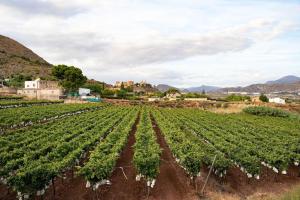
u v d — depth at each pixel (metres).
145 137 28.44
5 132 35.28
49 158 20.02
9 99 78.56
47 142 24.86
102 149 22.56
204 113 64.81
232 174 22.27
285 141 30.89
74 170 20.78
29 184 15.40
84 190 18.05
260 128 43.72
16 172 16.59
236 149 24.33
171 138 28.22
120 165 22.97
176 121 46.81
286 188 20.23
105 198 17.11
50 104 73.69
